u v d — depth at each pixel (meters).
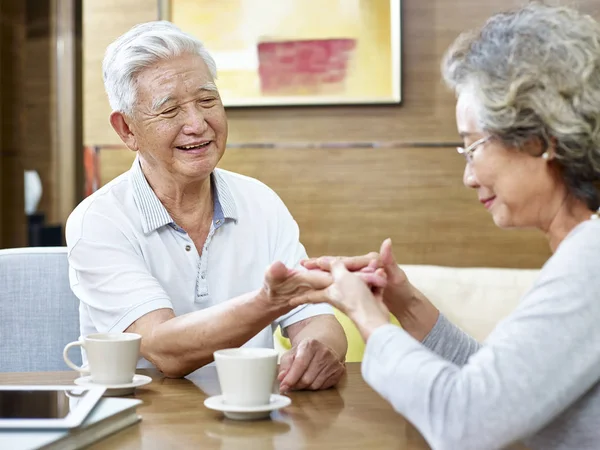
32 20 3.62
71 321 2.09
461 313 2.90
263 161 3.36
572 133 1.07
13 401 1.17
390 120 3.30
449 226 3.29
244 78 3.33
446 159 3.28
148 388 1.47
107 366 1.38
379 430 1.17
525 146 1.11
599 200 1.11
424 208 3.29
